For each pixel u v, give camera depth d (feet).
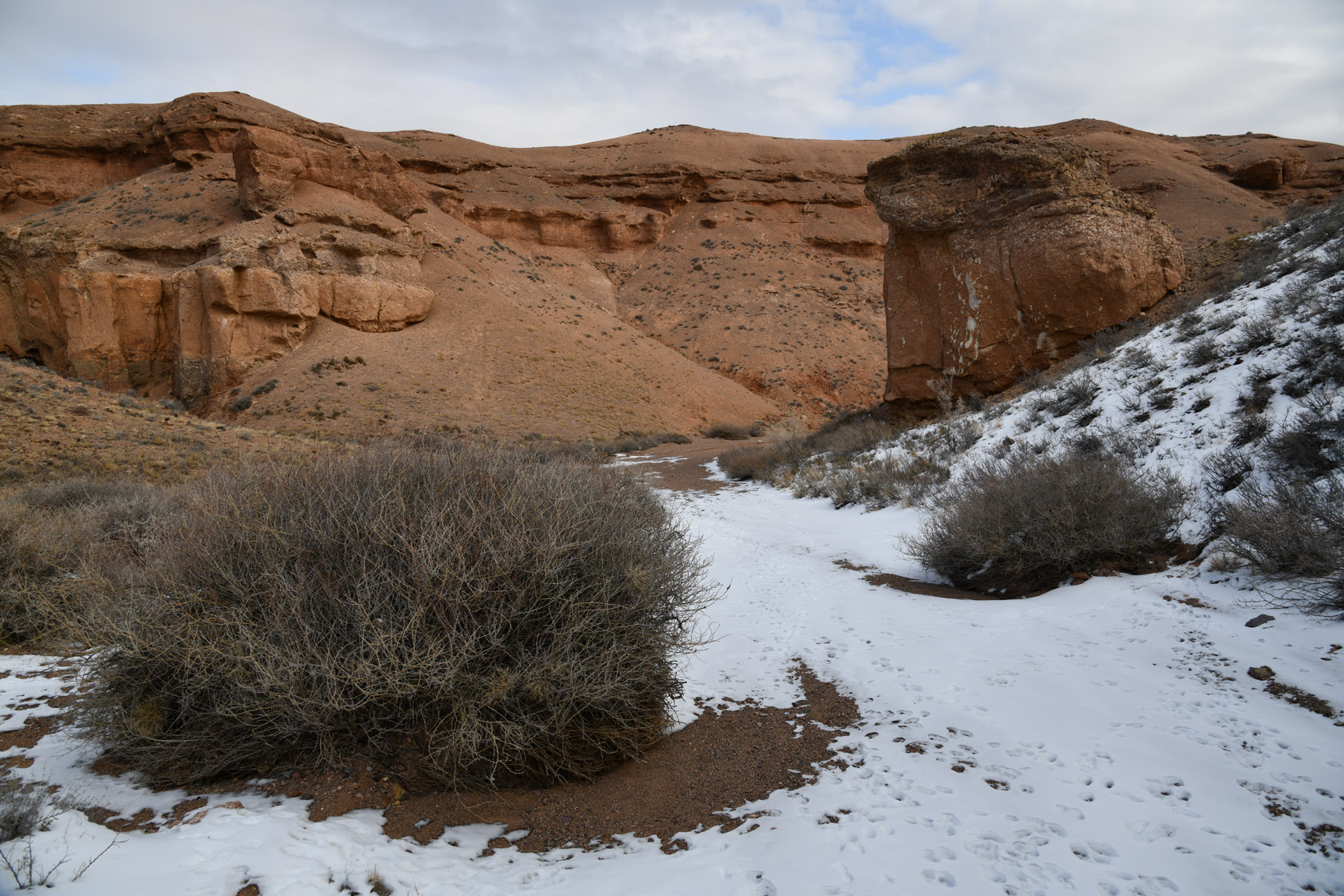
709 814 12.02
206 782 12.18
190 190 182.70
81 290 149.59
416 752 12.38
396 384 140.46
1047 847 10.18
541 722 12.69
